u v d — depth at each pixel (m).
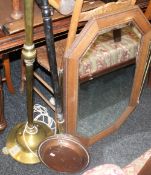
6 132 1.82
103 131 1.79
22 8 1.34
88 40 1.33
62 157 1.58
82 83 1.58
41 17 1.32
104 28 1.36
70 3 1.28
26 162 1.67
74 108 1.53
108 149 1.79
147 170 0.85
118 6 1.38
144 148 1.81
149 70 2.04
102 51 1.57
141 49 1.60
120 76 1.76
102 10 1.35
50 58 1.33
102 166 1.00
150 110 2.02
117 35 1.55
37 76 1.85
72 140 1.51
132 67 1.74
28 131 1.69
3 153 1.71
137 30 1.52
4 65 1.89
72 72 1.38
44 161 1.60
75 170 1.63
